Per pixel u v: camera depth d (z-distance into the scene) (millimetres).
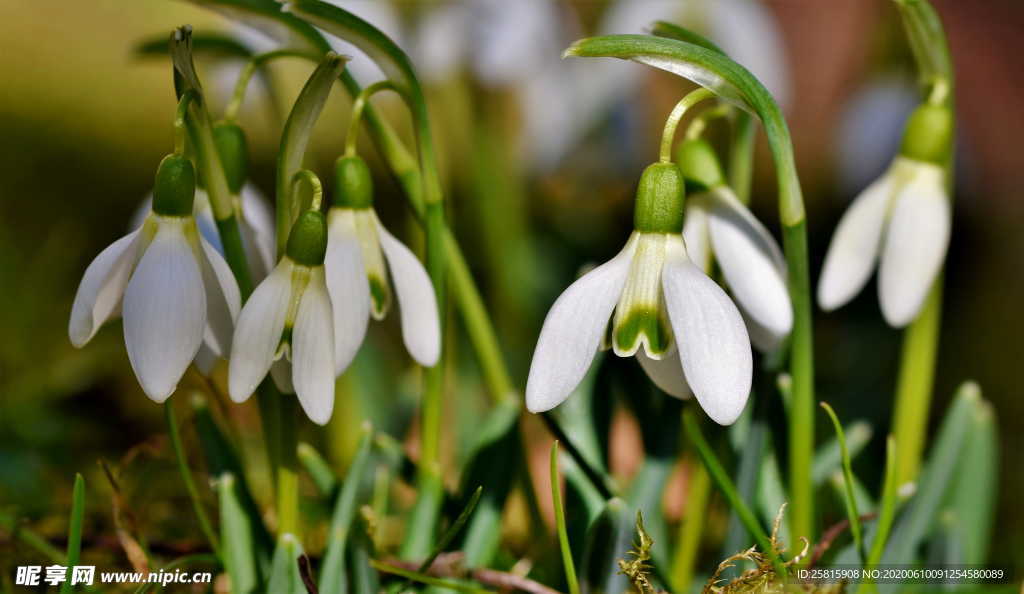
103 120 867
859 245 330
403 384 403
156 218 290
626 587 319
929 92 329
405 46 449
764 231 314
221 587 348
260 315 290
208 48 346
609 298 291
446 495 341
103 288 293
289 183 299
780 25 427
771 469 344
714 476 317
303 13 303
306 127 298
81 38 960
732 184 332
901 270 326
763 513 342
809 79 422
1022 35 442
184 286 287
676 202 292
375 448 354
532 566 348
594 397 351
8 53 915
